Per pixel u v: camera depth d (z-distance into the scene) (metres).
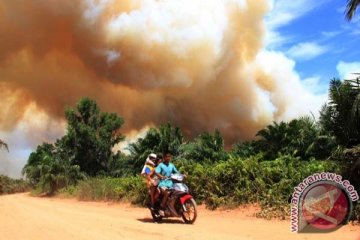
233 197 13.29
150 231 7.91
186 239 6.87
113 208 16.66
